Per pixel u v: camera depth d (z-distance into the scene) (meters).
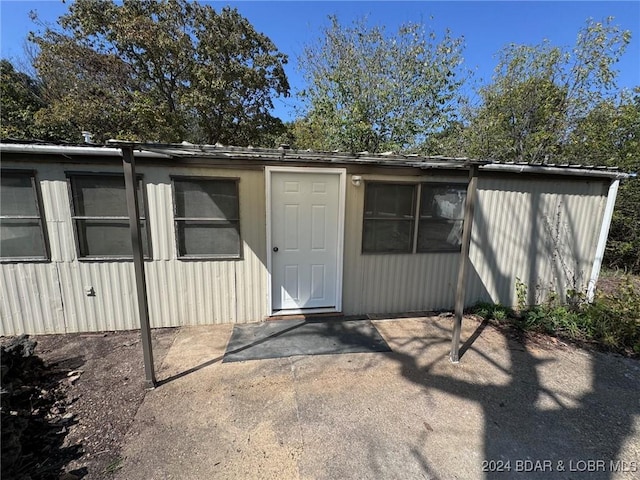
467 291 4.69
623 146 7.54
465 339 3.77
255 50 13.78
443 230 4.49
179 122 12.51
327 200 4.18
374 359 3.26
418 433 2.22
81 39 11.60
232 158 3.54
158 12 11.83
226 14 12.70
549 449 2.09
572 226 4.84
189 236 3.85
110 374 2.92
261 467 1.92
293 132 14.88
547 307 4.58
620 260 7.44
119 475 1.84
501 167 4.14
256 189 3.91
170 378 2.86
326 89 9.36
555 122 8.99
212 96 12.38
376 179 4.16
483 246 4.62
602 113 8.30
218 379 2.86
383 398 2.62
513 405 2.56
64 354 3.29
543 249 4.82
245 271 4.06
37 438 2.10
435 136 9.37
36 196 3.46
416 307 4.62
